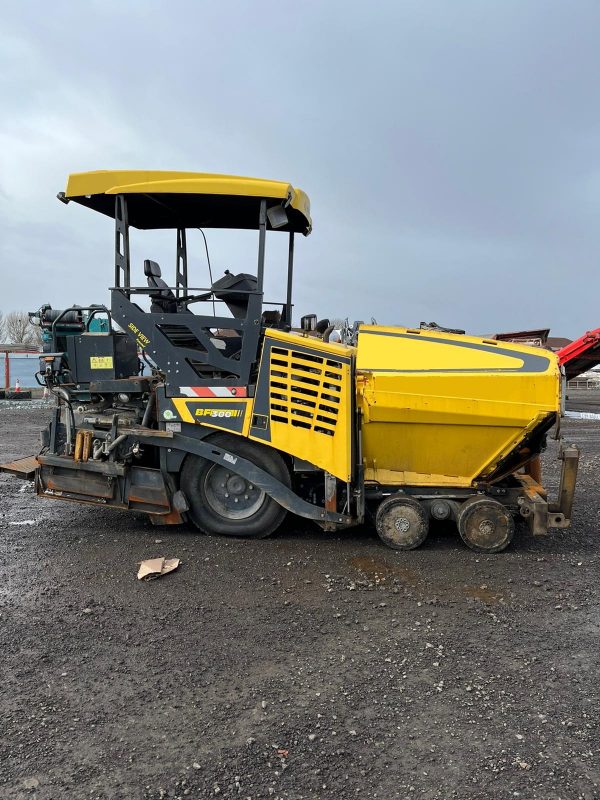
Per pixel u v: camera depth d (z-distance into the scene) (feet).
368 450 15.72
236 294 16.67
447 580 13.48
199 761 7.49
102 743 7.82
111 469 16.08
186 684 9.21
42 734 7.99
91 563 14.34
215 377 16.34
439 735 8.04
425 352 15.69
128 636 10.71
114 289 15.96
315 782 7.15
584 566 14.42
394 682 9.33
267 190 15.52
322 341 16.20
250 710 8.57
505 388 14.78
